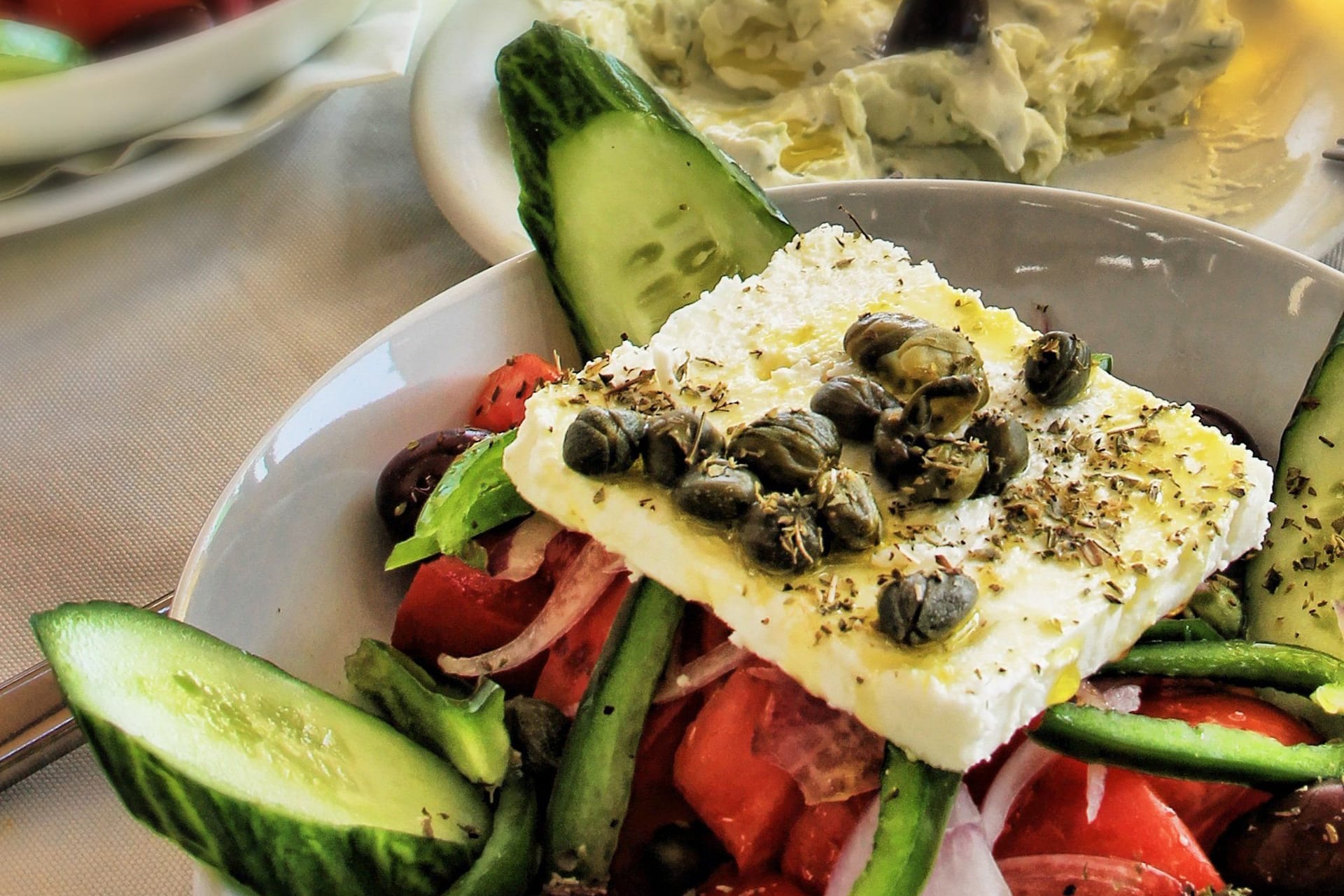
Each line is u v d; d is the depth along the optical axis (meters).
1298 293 0.35
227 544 0.31
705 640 0.30
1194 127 0.54
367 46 0.47
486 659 0.32
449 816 0.29
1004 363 0.31
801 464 0.28
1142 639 0.31
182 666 0.28
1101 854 0.29
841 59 0.54
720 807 0.30
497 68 0.37
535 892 0.30
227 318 0.44
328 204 0.47
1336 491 0.32
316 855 0.28
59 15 0.46
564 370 0.35
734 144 0.50
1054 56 0.53
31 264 0.45
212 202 0.47
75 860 0.34
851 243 0.34
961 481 0.28
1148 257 0.36
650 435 0.29
